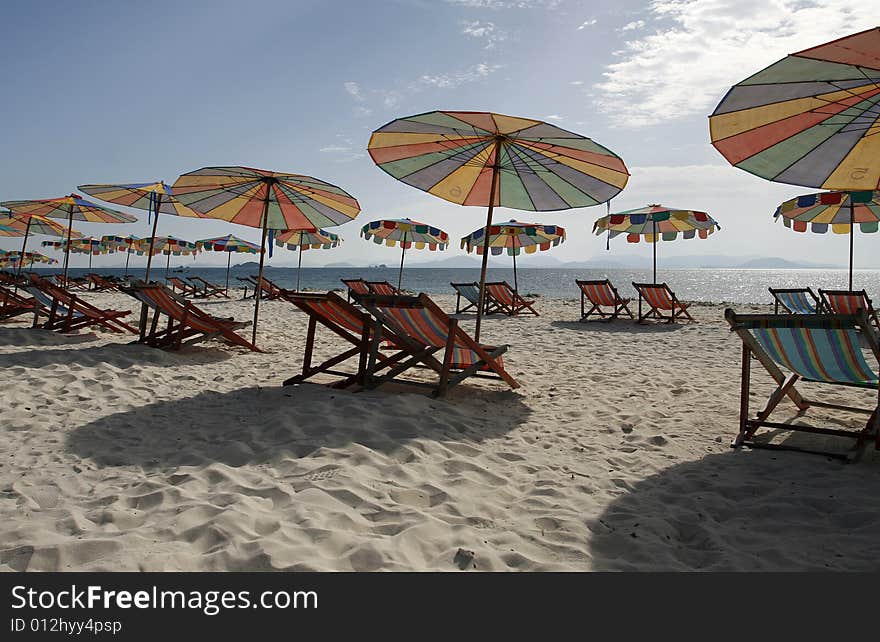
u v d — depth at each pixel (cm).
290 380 470
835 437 366
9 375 457
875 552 219
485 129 422
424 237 1223
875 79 271
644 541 228
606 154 431
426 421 374
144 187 718
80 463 295
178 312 609
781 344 324
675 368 604
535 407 443
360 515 240
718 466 317
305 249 1480
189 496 250
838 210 909
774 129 321
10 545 202
